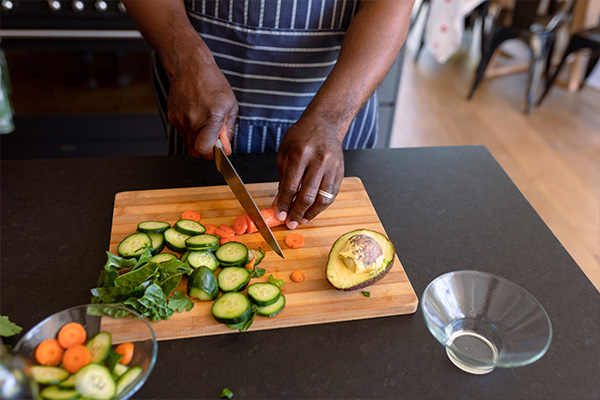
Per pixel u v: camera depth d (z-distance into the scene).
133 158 1.20
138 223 1.00
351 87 1.05
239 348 0.80
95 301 0.82
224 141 1.05
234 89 1.33
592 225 2.39
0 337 0.80
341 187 1.12
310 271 0.91
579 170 2.75
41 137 2.22
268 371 0.77
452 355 0.79
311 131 0.96
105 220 1.03
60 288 0.89
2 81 2.06
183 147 1.36
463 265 0.96
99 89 2.14
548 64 3.36
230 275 0.86
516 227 1.05
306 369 0.78
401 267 0.92
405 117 3.16
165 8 1.16
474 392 0.75
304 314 0.83
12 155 2.25
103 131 2.25
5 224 1.01
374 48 1.08
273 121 1.36
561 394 0.75
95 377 0.65
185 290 0.86
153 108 2.23
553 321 0.86
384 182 1.17
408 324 0.85
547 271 0.95
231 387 0.75
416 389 0.76
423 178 1.18
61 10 1.92
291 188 0.93
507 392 0.75
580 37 2.98
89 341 0.72
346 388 0.75
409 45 4.10
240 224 0.98
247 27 1.24
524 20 2.98
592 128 3.10
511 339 0.78
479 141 2.97
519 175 2.69
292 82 1.31
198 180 1.14
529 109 3.21
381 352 0.80
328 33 1.26
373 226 1.02
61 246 0.97
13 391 0.57
